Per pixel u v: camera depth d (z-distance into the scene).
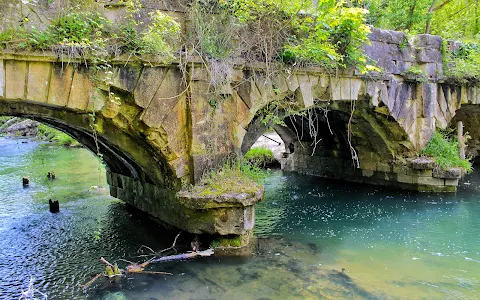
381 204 9.83
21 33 4.51
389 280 5.58
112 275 5.64
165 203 7.13
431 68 10.17
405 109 9.99
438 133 10.72
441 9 15.85
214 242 6.46
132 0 5.48
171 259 6.15
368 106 9.38
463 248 6.92
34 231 7.71
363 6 13.20
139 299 4.97
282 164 15.26
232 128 6.46
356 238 7.43
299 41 7.17
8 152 19.14
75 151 19.53
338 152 12.83
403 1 13.28
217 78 6.00
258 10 6.62
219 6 6.24
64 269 6.00
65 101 4.94
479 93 11.50
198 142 6.05
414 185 10.76
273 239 7.30
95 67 4.94
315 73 7.60
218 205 5.88
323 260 6.28
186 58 5.68
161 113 5.73
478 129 14.07
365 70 7.80
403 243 7.16
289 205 9.95
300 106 7.61
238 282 5.41
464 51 10.96
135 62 5.38
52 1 4.80
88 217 8.58
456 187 10.76
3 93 4.50
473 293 5.23
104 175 13.23
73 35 4.83
